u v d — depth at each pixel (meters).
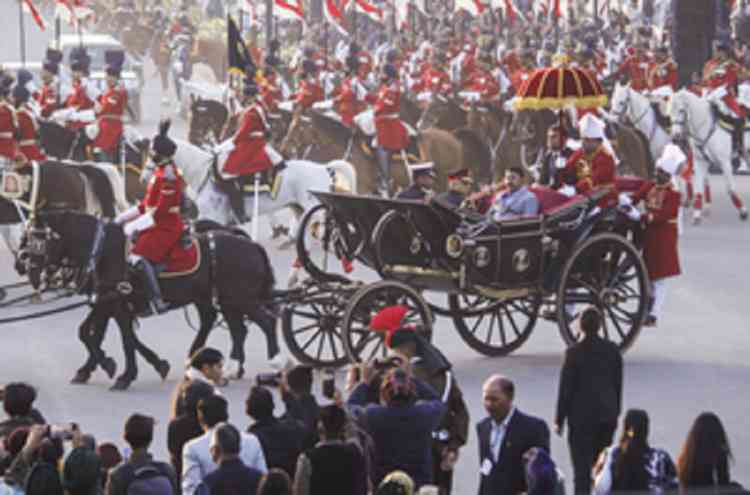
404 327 42.50
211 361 44.16
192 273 58.16
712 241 93.12
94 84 115.50
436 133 98.12
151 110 175.38
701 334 68.12
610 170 63.28
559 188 63.62
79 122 96.88
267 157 80.00
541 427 39.25
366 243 59.28
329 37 181.38
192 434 39.66
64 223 58.00
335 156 95.94
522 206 60.25
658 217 65.44
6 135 78.75
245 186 79.69
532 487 35.91
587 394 44.41
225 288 58.72
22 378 59.78
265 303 59.44
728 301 75.25
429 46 154.25
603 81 130.00
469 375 60.03
